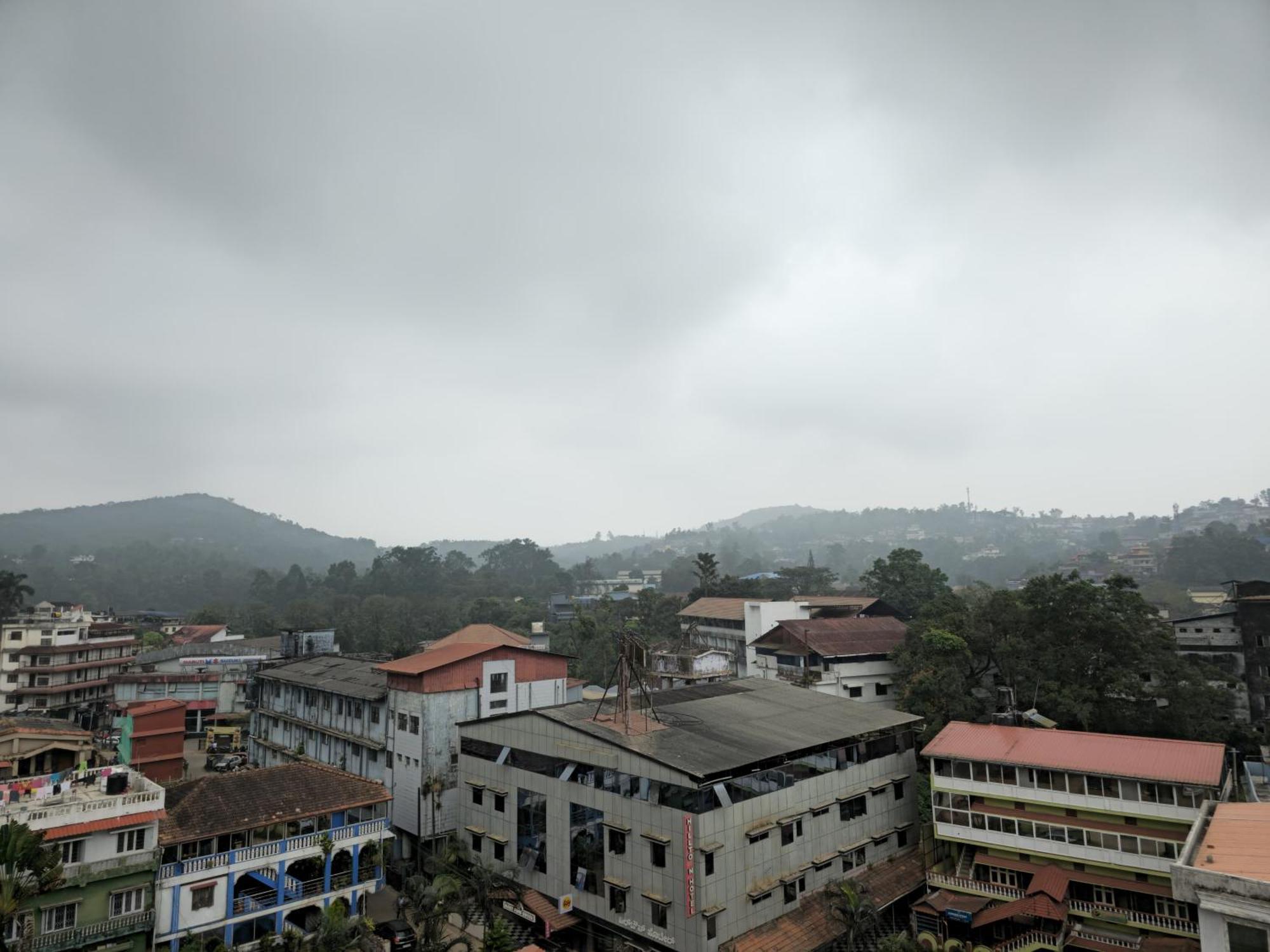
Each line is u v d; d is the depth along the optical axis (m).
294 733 68.44
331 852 40.44
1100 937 36.16
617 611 140.50
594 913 39.44
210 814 38.06
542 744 44.38
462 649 59.91
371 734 58.06
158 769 60.38
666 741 40.03
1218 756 37.62
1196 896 24.30
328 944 35.34
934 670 58.28
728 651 103.25
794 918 38.72
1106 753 39.66
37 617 118.50
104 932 32.28
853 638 74.44
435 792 51.91
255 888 39.47
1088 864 38.00
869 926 37.53
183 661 106.00
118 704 91.69
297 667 74.38
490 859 46.81
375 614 158.75
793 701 51.97
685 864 34.72
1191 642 70.12
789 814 40.06
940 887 41.62
